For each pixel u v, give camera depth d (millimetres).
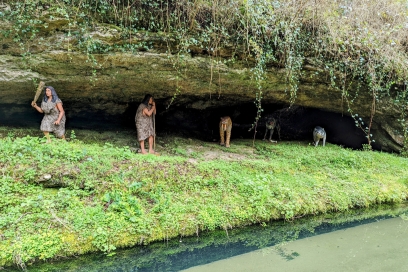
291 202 5422
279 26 6375
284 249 4695
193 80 6535
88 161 5043
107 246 4137
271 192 5504
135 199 4688
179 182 5223
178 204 4891
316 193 5824
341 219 5715
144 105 6340
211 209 4957
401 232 5285
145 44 5625
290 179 6113
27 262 3830
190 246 4613
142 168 5223
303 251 4645
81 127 7598
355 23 7141
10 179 4473
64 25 5168
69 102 6832
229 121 7836
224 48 6121
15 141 5195
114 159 5332
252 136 9531
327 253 4582
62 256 3984
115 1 5402
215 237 4793
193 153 6918
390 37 7250
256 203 5207
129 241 4301
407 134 8266
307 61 6797
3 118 6738
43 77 5691
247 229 5039
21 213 4164
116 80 6191
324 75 7051
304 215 5480
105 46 5434
